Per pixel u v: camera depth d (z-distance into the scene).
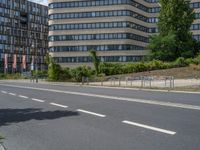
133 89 31.09
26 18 126.19
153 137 8.57
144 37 102.50
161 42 67.56
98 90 29.53
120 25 93.69
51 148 7.73
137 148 7.45
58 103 17.73
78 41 96.56
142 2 101.50
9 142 8.51
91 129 9.89
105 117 12.15
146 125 10.29
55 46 98.25
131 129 9.72
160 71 52.56
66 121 11.52
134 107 15.09
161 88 30.58
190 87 30.08
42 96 22.81
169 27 68.12
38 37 130.88
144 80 38.88
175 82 37.72
